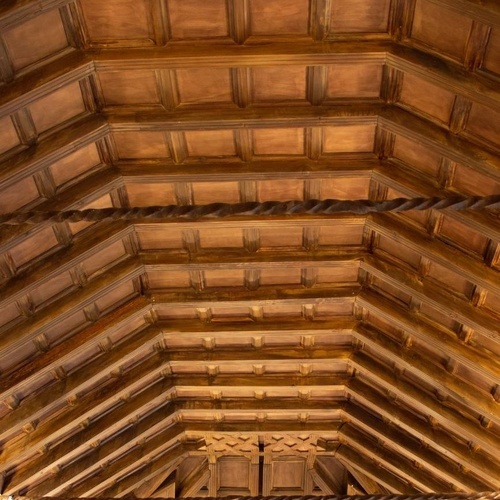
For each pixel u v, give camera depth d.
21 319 12.30
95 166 10.98
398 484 18.36
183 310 14.68
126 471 18.50
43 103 9.66
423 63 9.10
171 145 10.88
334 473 20.03
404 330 13.45
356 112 10.20
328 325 14.64
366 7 9.00
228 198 11.86
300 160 11.12
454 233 11.18
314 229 12.48
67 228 11.38
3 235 10.66
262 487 20.23
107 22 9.17
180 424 18.61
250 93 10.14
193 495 19.89
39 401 14.18
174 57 9.44
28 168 9.99
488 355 12.87
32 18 8.59
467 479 16.19
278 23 9.23
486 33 8.45
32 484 16.66
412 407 15.74
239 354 15.83
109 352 14.59
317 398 17.66
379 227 11.83
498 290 11.17
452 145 9.80
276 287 13.88
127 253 12.81
